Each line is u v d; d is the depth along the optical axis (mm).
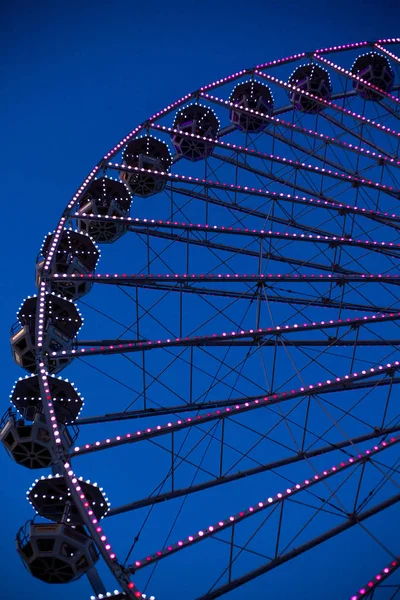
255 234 32719
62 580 26578
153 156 41844
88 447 25281
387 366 26984
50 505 27688
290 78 45938
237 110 39406
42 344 28875
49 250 32156
